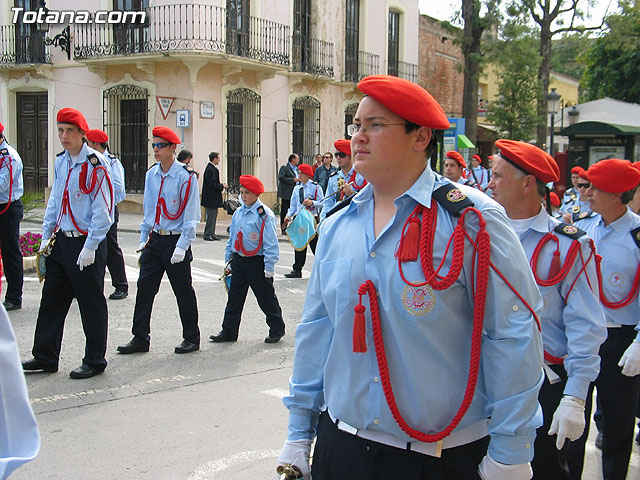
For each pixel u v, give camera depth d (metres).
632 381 4.02
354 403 2.29
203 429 5.00
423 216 2.20
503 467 2.09
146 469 4.33
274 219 7.37
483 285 2.11
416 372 2.18
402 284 2.17
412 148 2.23
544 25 25.14
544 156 3.38
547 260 3.34
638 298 4.06
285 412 5.37
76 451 4.57
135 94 19.91
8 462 1.83
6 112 21.83
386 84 2.20
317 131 23.38
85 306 6.00
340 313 2.31
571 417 3.05
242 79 20.27
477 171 18.25
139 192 20.08
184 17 18.58
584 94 34.53
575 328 3.22
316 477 2.45
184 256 6.83
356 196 2.38
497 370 2.11
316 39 22.83
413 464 2.23
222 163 19.86
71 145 5.82
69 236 5.91
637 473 4.61
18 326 7.57
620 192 4.12
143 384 5.96
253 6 20.30
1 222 8.11
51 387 5.79
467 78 24.67
